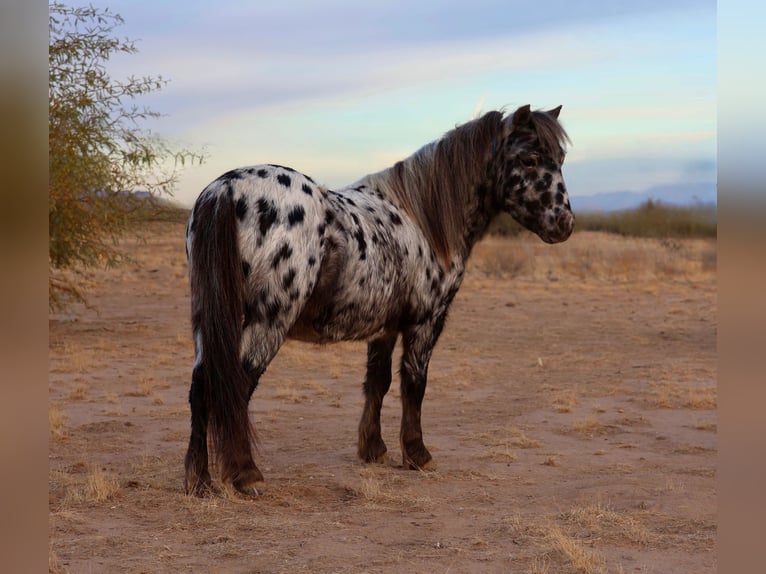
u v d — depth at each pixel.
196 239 4.49
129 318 15.73
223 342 4.34
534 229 5.93
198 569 3.52
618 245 39.47
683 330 15.72
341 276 4.91
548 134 5.78
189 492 4.61
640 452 6.62
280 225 4.57
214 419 4.43
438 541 4.05
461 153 5.82
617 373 11.07
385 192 5.60
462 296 21.30
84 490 4.81
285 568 3.55
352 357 12.05
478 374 10.92
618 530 4.31
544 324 16.48
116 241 13.27
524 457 6.38
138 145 12.51
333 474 5.57
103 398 8.54
